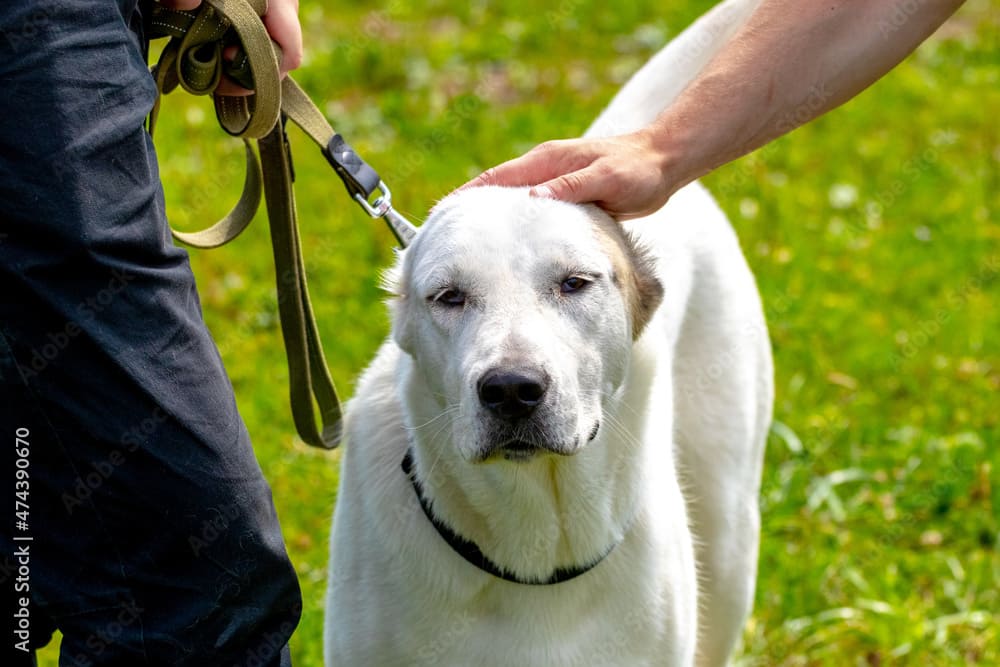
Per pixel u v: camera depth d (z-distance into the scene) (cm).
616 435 299
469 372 268
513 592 298
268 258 666
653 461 312
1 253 223
